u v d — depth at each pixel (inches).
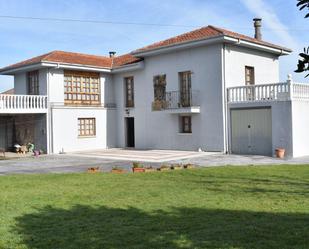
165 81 1106.7
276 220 295.0
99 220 303.9
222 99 973.8
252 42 1004.6
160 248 229.9
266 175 568.1
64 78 1154.0
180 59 1064.8
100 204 365.1
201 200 381.7
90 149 1200.2
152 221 297.3
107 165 787.4
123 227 280.7
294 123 868.6
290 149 866.1
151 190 444.1
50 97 1120.8
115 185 484.4
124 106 1248.2
